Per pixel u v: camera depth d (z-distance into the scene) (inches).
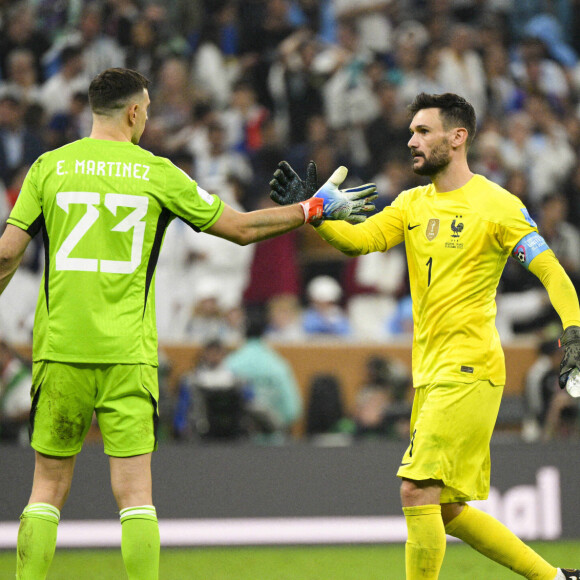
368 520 1002.7
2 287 550.0
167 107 1701.5
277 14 1833.2
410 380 1237.1
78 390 538.9
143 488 537.3
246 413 1164.5
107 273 535.5
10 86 1681.8
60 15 1748.3
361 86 1761.8
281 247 1481.3
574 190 1806.1
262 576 823.1
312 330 1391.5
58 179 540.4
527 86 1934.1
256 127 1706.4
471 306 581.6
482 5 2016.5
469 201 586.9
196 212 549.3
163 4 1813.5
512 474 997.2
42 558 531.8
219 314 1347.2
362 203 607.8
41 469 550.0
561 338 546.3
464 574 816.9
